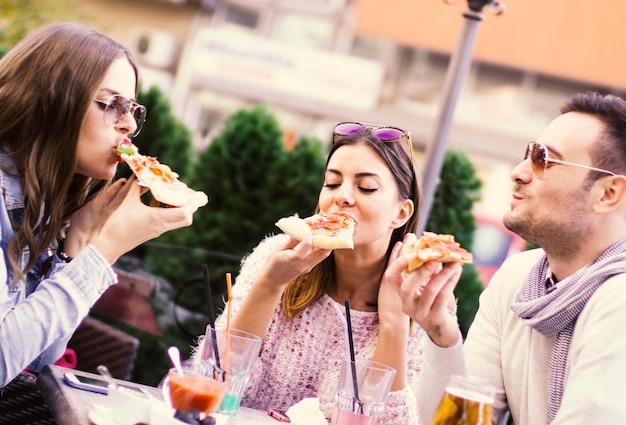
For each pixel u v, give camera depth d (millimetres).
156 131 5184
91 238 2535
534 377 2658
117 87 2307
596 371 2373
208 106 10773
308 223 2457
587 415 2326
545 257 2826
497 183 10891
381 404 2098
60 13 9477
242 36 9594
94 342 3473
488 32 9391
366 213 2557
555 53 9352
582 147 2602
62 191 2291
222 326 2533
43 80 2234
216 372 2092
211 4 10914
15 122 2229
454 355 2391
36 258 2270
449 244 2209
